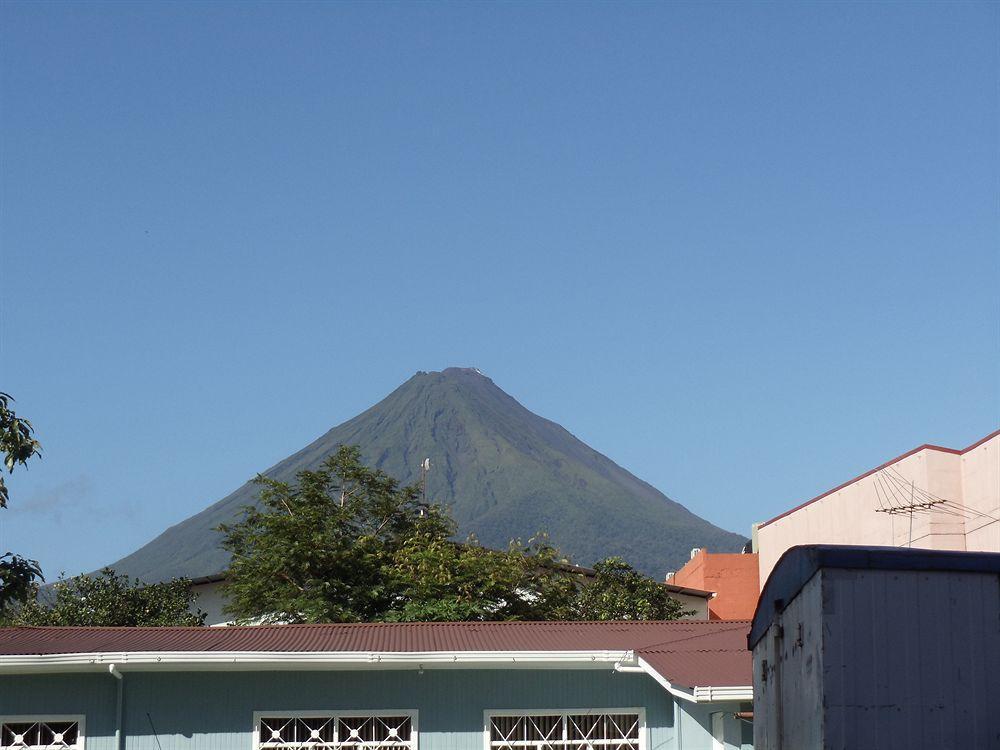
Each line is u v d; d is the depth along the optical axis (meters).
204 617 43.56
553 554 40.94
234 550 44.06
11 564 22.38
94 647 19.88
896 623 11.01
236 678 19.64
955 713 10.87
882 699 10.87
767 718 13.52
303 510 41.50
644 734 19.86
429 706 19.81
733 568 57.16
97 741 19.25
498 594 38.88
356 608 37.97
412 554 39.00
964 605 11.07
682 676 18.36
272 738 19.50
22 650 19.50
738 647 20.19
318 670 19.70
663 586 48.38
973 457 36.47
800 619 11.82
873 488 40.53
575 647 20.17
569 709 19.92
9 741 19.20
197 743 19.38
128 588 44.16
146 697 19.45
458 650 19.62
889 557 11.10
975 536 35.97
